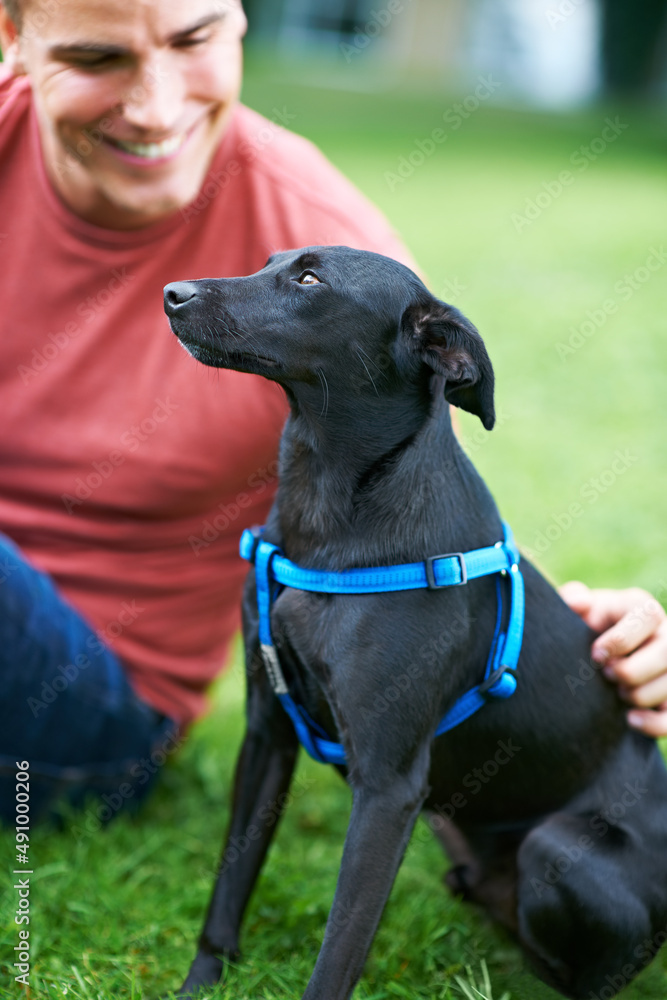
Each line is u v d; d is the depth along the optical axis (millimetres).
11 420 3025
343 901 2242
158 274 2969
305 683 2523
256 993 2525
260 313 2439
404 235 11094
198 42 2693
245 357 2443
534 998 2619
